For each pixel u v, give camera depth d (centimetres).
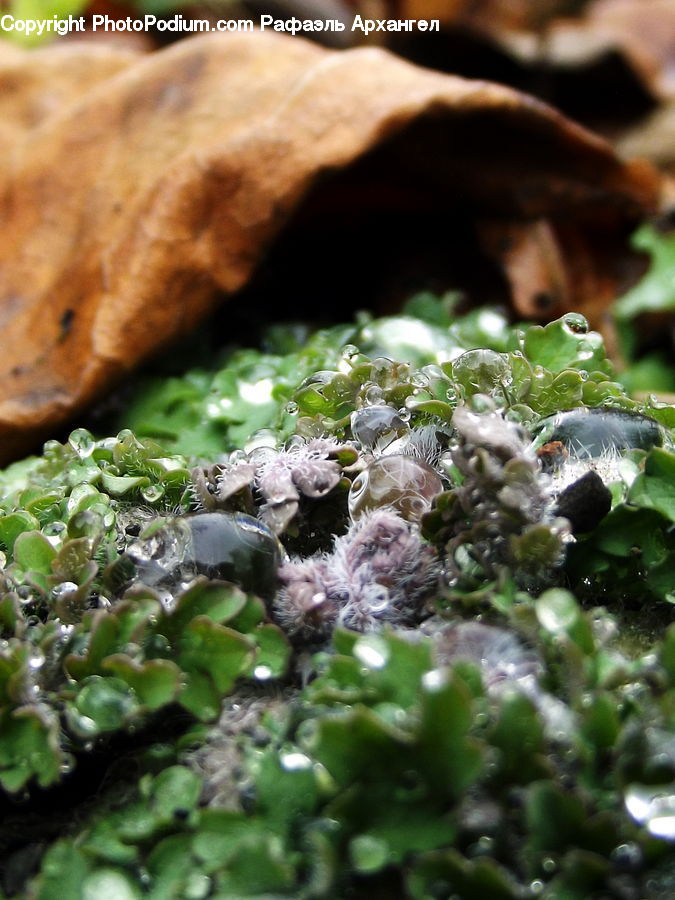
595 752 6
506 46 17
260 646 7
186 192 10
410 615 7
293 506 7
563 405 8
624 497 7
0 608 7
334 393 8
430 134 11
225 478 7
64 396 10
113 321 10
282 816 6
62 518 8
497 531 7
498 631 7
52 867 6
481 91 11
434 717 6
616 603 7
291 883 6
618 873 6
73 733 7
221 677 6
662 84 17
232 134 11
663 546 7
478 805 6
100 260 11
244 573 7
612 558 7
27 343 11
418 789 6
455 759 6
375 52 11
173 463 8
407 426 8
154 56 12
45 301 11
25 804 7
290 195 11
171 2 18
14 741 6
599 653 6
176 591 7
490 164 11
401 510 7
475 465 7
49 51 13
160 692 6
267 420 9
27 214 11
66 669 7
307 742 6
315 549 7
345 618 7
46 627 7
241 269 11
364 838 6
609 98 17
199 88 11
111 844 6
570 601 6
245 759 6
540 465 7
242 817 6
